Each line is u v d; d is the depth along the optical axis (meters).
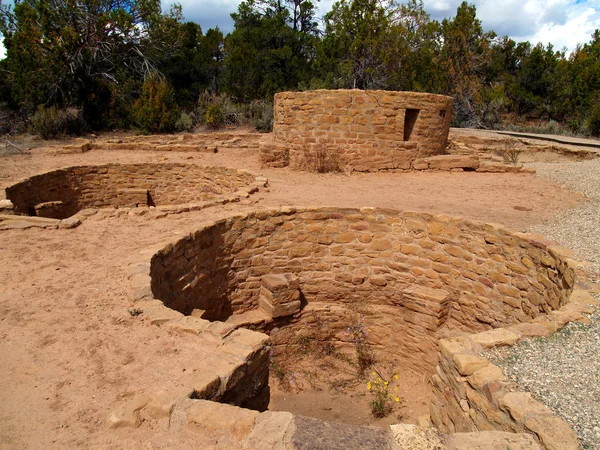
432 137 11.70
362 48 24.97
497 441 2.26
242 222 6.92
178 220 6.89
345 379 6.92
